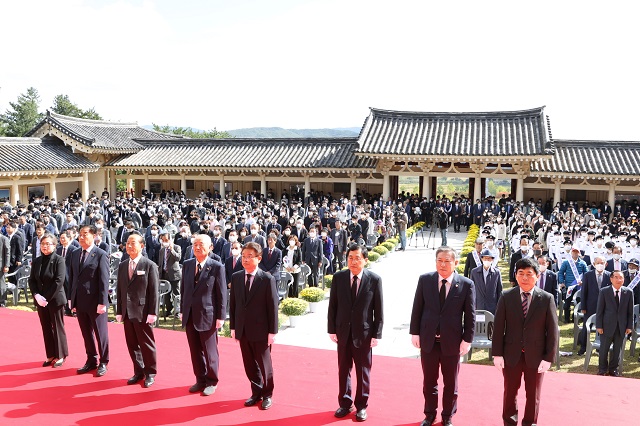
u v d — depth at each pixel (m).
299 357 8.26
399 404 6.53
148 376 6.98
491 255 9.81
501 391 7.02
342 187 36.34
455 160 30.17
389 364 8.03
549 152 28.19
